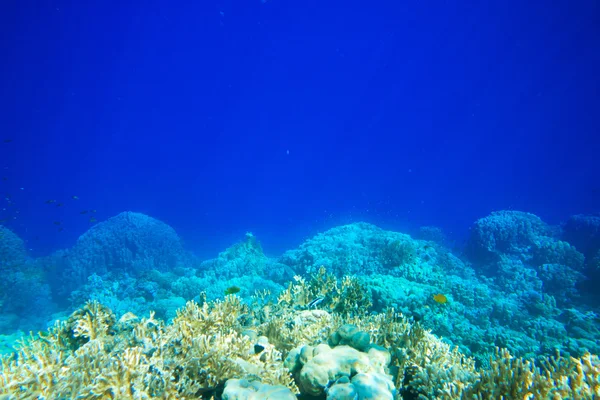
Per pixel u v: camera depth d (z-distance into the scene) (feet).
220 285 46.52
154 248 76.43
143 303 46.11
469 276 55.62
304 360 13.61
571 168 319.06
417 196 312.91
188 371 12.05
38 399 10.21
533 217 73.82
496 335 32.68
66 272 65.51
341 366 12.21
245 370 12.87
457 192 318.45
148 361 11.84
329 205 295.89
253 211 300.20
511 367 10.70
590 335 36.68
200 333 16.43
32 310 53.47
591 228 68.49
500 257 60.34
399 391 13.46
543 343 33.37
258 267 55.52
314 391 11.84
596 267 50.16
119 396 10.14
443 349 17.43
